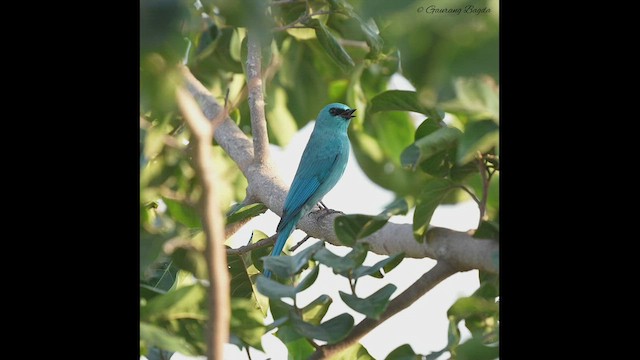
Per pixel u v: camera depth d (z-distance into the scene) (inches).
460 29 218.4
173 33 206.4
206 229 220.2
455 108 218.7
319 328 243.4
